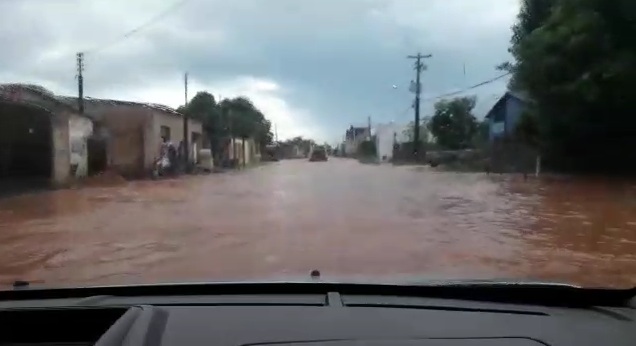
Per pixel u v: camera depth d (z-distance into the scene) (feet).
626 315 7.59
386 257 26.12
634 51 74.43
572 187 65.82
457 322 7.01
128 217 41.57
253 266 24.44
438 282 9.04
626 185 66.23
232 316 7.25
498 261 25.05
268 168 161.17
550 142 96.22
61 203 52.75
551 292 8.53
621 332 6.65
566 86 80.84
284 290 9.02
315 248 28.53
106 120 100.78
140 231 34.81
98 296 8.98
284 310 7.62
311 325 6.82
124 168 100.22
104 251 28.48
